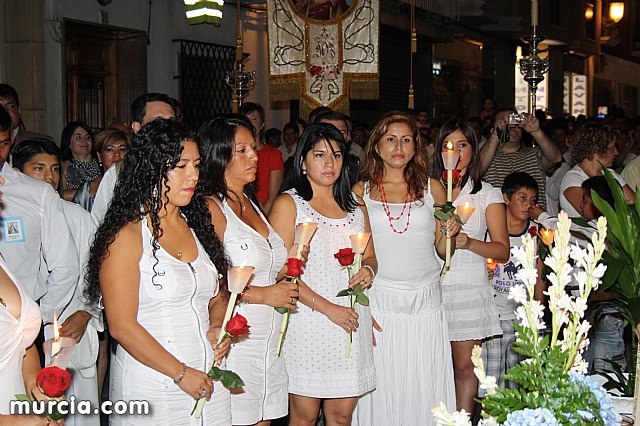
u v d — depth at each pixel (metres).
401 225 4.56
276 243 3.92
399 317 4.57
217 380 3.10
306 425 4.24
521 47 18.86
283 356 4.18
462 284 4.93
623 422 3.03
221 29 10.75
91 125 9.35
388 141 4.56
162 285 2.98
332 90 7.56
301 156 4.24
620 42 28.38
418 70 15.50
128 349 2.96
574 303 2.21
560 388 2.18
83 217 4.51
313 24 7.57
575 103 24.56
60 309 4.22
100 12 8.94
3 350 2.61
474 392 5.07
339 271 4.19
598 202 3.54
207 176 3.61
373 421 4.64
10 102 5.21
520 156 7.32
